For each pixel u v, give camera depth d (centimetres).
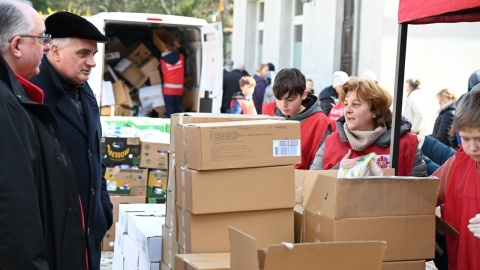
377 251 359
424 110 1235
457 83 1435
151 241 489
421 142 554
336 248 354
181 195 432
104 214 498
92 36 452
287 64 2036
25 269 342
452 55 1434
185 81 1245
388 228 408
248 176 416
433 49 1434
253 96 1634
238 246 368
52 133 374
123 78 1251
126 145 858
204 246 416
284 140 420
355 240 402
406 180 410
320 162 542
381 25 1465
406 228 411
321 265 353
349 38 1611
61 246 373
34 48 378
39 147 366
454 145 1116
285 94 601
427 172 523
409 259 413
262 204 418
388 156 510
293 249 348
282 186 421
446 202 433
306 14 1844
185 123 448
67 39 450
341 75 1081
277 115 632
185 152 424
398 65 509
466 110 392
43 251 348
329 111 1121
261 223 422
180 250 438
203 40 1191
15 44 373
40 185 366
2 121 348
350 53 1603
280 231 424
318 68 1752
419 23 528
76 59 451
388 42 1463
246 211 418
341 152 522
